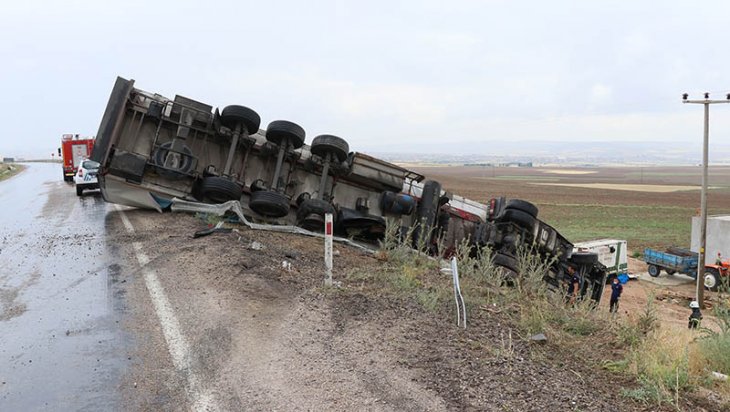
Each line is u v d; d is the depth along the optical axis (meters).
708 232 29.72
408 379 4.48
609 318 7.29
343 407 4.00
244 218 12.41
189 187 13.59
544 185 126.94
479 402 4.12
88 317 6.07
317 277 7.94
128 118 13.43
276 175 13.69
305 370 4.63
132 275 7.83
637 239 42.19
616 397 4.41
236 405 4.04
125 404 4.09
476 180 150.88
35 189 28.52
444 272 9.32
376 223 14.12
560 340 5.83
